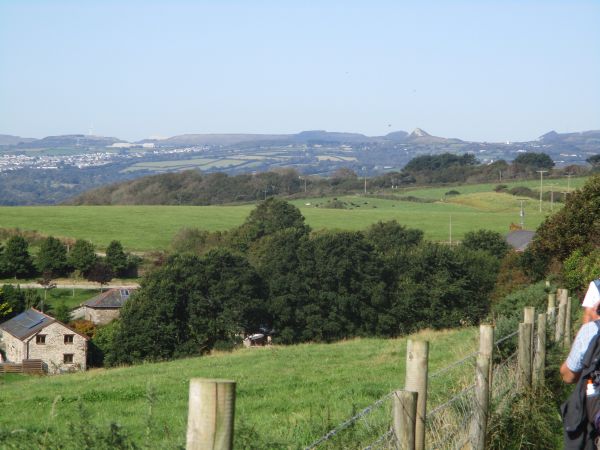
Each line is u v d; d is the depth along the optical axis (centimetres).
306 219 13588
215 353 3472
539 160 18900
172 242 11194
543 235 3981
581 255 3334
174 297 6150
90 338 6956
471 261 7444
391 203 16225
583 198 3862
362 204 16188
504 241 9306
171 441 599
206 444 360
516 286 4753
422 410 644
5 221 12744
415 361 645
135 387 2048
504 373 1007
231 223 13362
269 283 6794
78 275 9825
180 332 6253
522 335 1055
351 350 2889
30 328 6744
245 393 1739
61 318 7638
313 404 1469
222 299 6388
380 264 7200
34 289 8619
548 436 972
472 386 855
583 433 632
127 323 6066
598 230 3769
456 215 13962
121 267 9969
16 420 1573
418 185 19062
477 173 19038
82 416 620
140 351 6031
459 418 823
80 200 19375
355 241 7100
